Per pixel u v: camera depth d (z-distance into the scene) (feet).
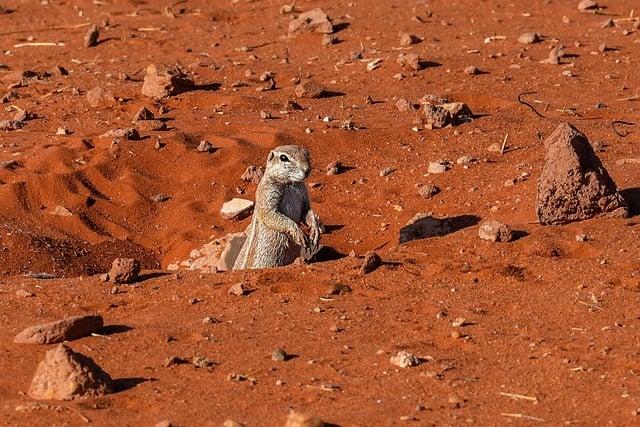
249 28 187.32
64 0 211.00
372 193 122.11
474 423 64.64
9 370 74.23
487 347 76.33
